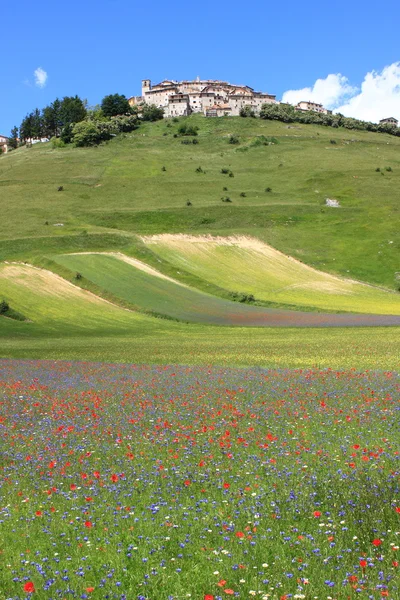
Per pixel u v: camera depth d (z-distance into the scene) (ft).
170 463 55.31
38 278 331.36
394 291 358.23
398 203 552.41
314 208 532.32
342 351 166.50
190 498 45.91
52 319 276.82
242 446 60.29
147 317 285.02
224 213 520.01
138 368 137.49
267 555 34.86
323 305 316.81
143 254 390.63
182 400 88.28
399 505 39.93
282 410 77.97
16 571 33.96
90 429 71.10
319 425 68.85
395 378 105.60
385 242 443.32
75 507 44.96
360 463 51.65
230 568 32.83
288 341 203.41
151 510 42.75
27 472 55.26
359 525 37.78
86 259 369.09
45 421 76.69
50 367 141.79
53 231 465.88
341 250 433.07
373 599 28.45
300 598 29.30
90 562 35.01
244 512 41.29
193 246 424.46
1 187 647.15
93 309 295.48
